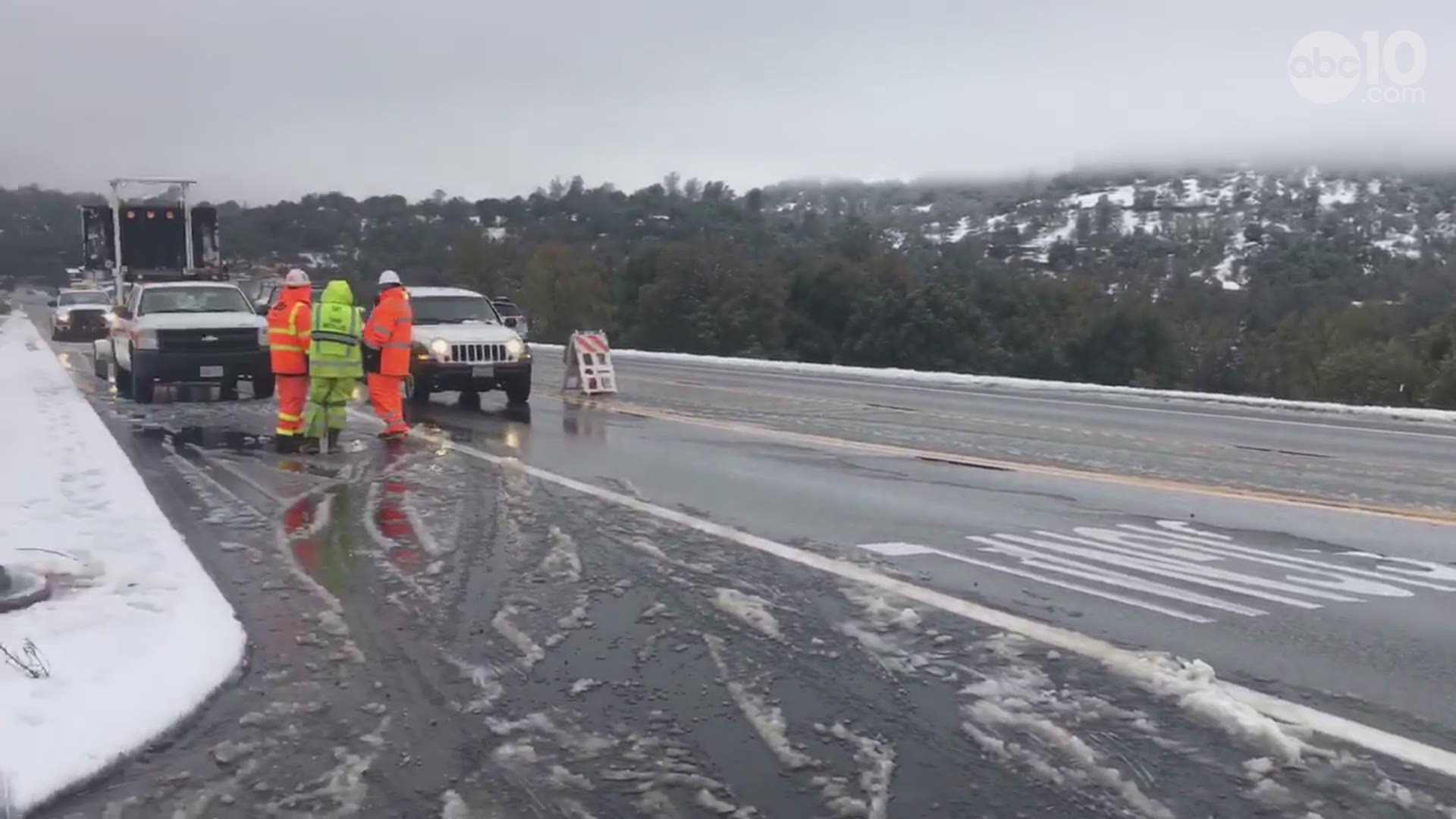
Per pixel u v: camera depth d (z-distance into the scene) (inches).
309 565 286.7
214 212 1148.5
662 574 277.1
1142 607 253.4
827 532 327.9
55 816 154.0
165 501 370.3
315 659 216.2
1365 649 224.7
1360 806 156.9
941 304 2140.7
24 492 366.9
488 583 269.0
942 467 462.3
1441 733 182.7
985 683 203.6
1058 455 510.3
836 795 160.1
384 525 333.7
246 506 362.6
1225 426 661.3
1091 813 155.0
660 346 2356.1
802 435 566.3
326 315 489.4
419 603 253.0
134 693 190.4
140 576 262.7
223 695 197.8
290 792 161.5
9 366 973.2
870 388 901.2
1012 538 324.8
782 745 176.9
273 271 1220.5
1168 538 330.0
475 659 215.9
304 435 515.8
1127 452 525.7
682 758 172.6
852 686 201.9
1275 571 290.0
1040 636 230.4
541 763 170.7
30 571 253.9
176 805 157.3
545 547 305.4
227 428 566.6
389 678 206.1
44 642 213.9
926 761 171.3
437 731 182.5
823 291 2341.3
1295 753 173.5
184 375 661.9
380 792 161.0
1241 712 186.7
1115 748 175.8
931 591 264.1
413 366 681.6
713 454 487.8
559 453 484.1
